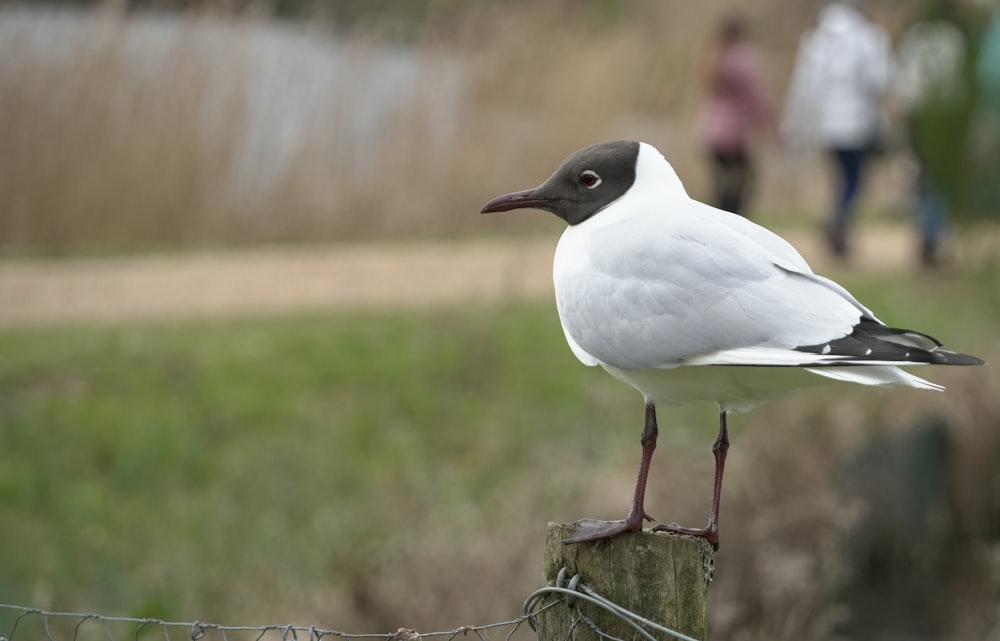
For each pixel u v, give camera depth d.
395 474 12.04
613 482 11.28
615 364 5.95
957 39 15.99
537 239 21.41
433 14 25.84
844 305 5.68
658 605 5.30
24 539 10.89
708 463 11.66
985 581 12.21
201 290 17.28
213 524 11.16
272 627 6.07
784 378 5.66
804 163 25.52
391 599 9.34
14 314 15.83
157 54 20.78
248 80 20.95
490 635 9.04
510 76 22.86
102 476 11.87
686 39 26.05
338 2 29.44
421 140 21.89
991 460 13.05
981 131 15.98
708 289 5.72
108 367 13.72
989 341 14.40
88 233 20.16
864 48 18.08
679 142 24.12
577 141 22.59
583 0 27.73
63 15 21.30
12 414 12.49
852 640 11.31
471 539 10.15
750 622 9.92
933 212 17.55
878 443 12.53
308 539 10.79
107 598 10.12
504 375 13.94
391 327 15.23
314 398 13.34
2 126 19.73
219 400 13.07
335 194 21.34
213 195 20.77
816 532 11.06
